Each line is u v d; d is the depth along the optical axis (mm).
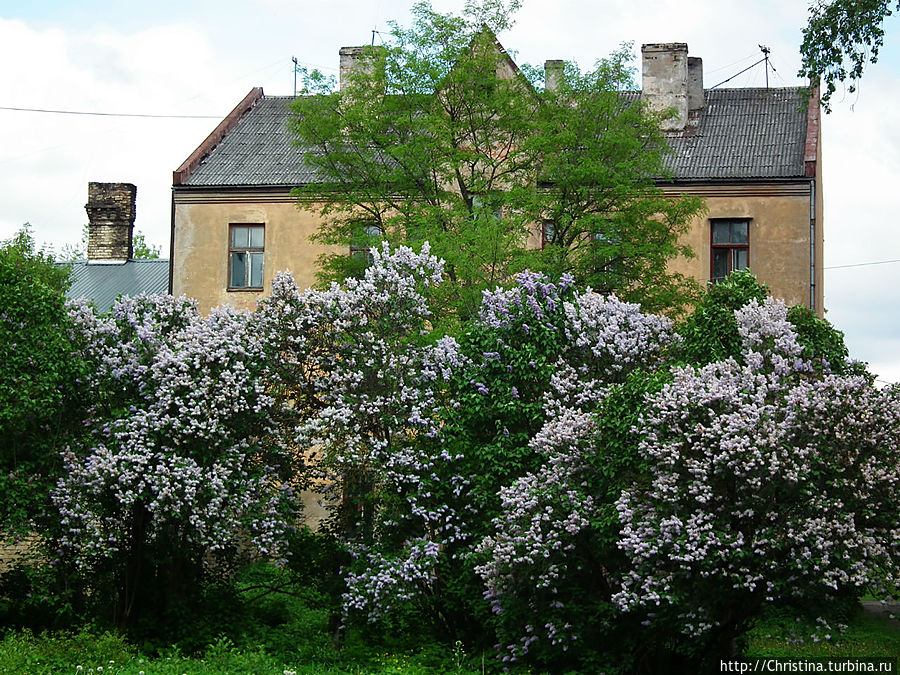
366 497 20953
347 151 31156
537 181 29688
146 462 20234
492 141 30109
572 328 21750
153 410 20812
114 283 43125
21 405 20047
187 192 36312
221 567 22828
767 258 33594
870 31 21781
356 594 20625
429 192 29844
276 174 36562
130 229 45281
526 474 20312
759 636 21406
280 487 21656
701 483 16422
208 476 20500
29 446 20672
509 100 29266
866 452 16484
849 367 19578
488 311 22750
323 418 20859
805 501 16219
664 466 16875
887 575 16266
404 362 21625
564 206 29031
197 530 20703
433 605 21062
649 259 28828
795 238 33500
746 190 33750
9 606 21406
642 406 17672
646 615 17719
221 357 21219
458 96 29844
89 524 20312
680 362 20844
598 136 29594
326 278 30391
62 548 20875
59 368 20688
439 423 21641
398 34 30047
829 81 22266
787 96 37312
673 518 16250
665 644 18484
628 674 18281
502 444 20703
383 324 21906
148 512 21453
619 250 28453
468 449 21266
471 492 20625
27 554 21875
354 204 31000
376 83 30109
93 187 45281
